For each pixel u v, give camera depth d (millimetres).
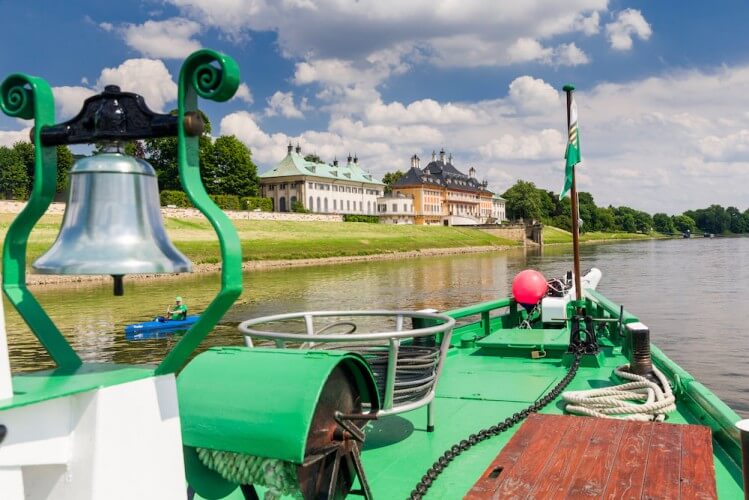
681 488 2879
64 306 31562
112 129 2117
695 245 141875
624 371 6070
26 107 2236
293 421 2504
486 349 7984
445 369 7188
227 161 98312
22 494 1847
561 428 3799
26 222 2225
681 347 21000
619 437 3611
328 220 99750
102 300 33938
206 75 2021
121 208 2234
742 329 24281
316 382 2588
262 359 2803
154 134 2107
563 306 9602
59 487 1988
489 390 6242
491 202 185000
